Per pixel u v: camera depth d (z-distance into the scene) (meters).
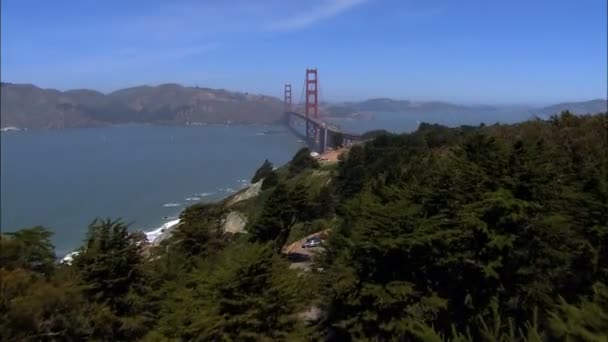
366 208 21.20
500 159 21.70
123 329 20.03
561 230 19.81
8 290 13.74
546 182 21.14
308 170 88.19
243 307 16.91
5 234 15.77
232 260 18.12
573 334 9.24
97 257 20.86
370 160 69.81
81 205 104.31
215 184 130.62
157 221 92.12
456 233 19.69
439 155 37.81
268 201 42.00
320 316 20.25
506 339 10.90
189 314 17.89
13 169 157.88
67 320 15.71
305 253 40.75
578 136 34.72
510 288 19.39
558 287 20.12
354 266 19.22
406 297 18.36
